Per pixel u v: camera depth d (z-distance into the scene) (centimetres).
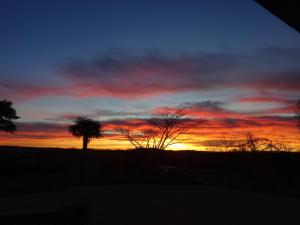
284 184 1507
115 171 1950
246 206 925
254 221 727
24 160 2184
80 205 602
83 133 1692
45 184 1421
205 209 869
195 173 1928
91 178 1717
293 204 969
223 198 1084
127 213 793
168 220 721
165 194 1165
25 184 1426
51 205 873
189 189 1336
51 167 2059
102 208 856
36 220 528
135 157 1966
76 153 2384
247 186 1455
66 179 1678
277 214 808
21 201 955
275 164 1777
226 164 2041
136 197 1081
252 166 1881
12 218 512
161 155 2031
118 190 1273
